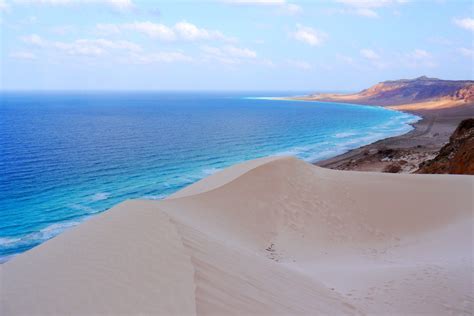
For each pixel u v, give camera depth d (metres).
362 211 12.66
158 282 4.28
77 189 33.16
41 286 4.37
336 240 11.16
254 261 6.44
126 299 3.90
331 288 6.79
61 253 5.57
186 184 35.81
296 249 10.45
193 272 4.56
